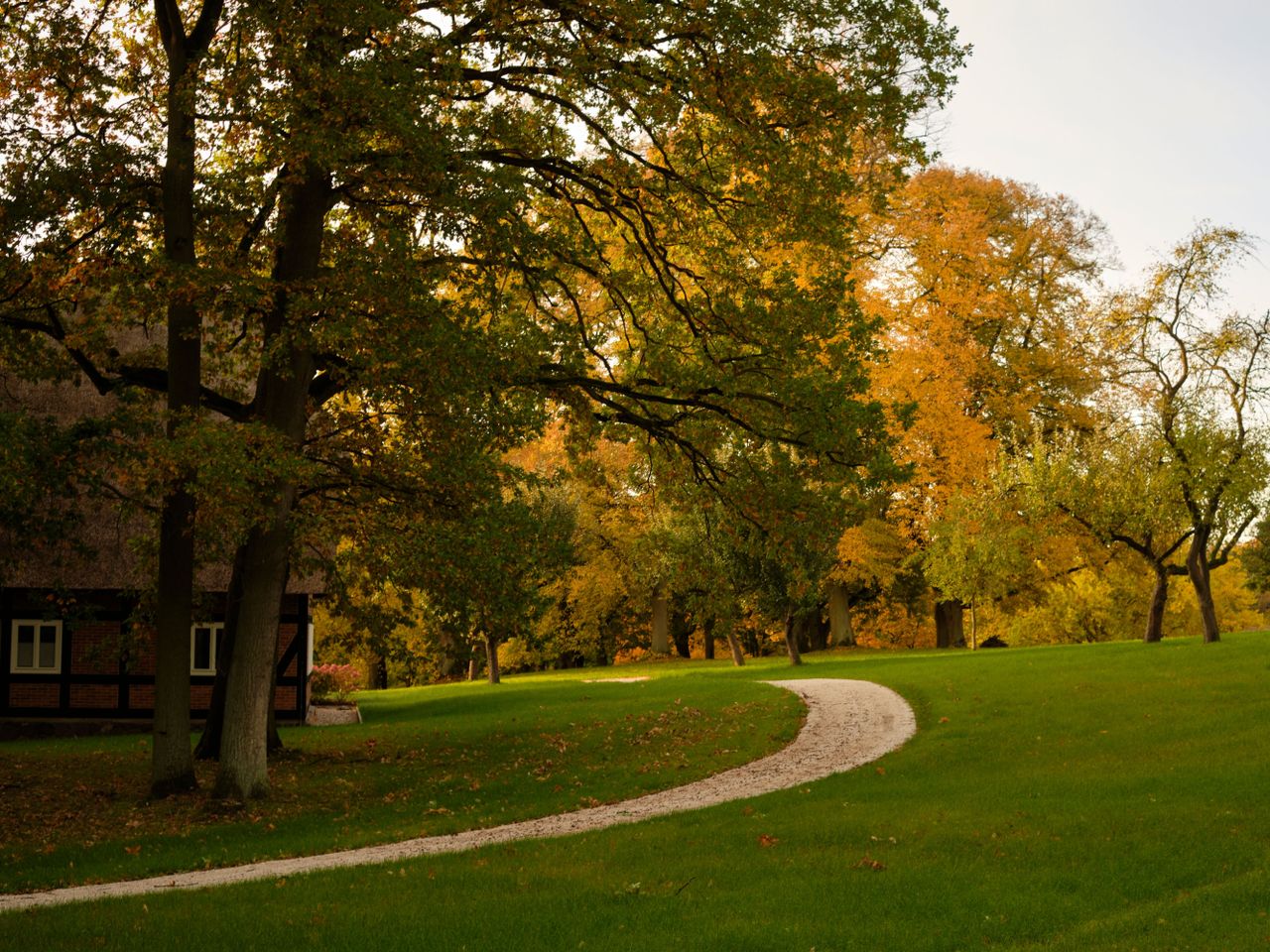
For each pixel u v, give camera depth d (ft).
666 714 73.77
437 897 27.25
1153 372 84.53
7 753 64.69
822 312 49.37
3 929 25.22
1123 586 135.44
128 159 46.65
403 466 50.24
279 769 57.67
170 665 48.14
